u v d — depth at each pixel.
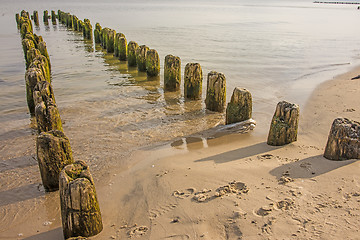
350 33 33.25
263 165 6.60
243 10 78.31
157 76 15.25
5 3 76.81
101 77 15.67
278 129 7.68
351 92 12.48
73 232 4.87
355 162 6.36
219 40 27.36
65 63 18.77
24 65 17.98
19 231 5.35
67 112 10.87
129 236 4.82
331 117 9.74
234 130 9.07
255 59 19.88
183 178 6.33
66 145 6.38
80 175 5.01
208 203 5.32
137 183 6.46
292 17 56.09
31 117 10.57
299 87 13.80
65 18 37.91
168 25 38.62
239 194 5.48
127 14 54.28
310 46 25.00
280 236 4.37
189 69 11.82
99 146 8.38
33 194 6.42
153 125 9.78
